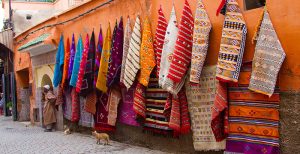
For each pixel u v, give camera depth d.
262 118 4.47
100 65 7.39
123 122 7.19
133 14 6.88
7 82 17.14
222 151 5.16
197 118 5.43
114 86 7.24
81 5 8.75
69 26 9.45
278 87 4.34
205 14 5.16
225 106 4.72
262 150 4.45
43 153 6.70
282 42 4.28
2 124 13.78
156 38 5.93
